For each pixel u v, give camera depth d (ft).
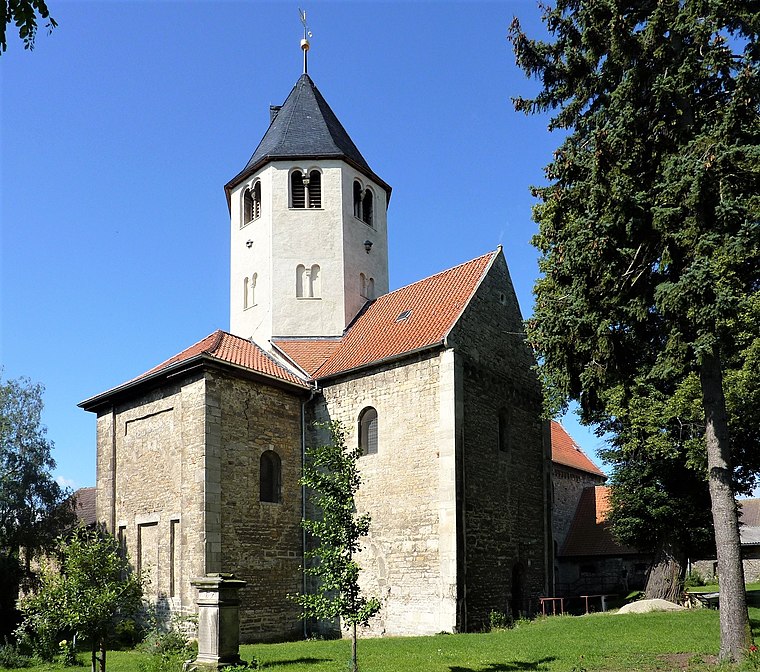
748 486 70.33
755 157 39.91
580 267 45.85
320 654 49.52
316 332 85.25
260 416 69.82
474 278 76.69
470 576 63.36
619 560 97.66
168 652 47.55
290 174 89.40
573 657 45.44
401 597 64.75
